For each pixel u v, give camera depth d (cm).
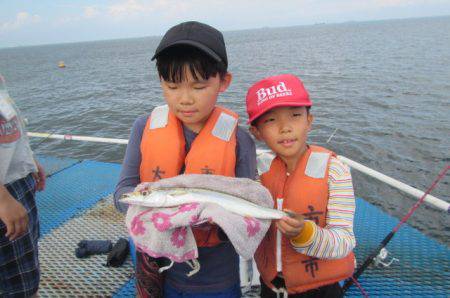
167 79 79
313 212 94
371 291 131
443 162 359
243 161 92
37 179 120
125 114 706
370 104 636
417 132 454
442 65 1116
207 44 77
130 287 135
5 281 99
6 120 95
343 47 2392
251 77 1166
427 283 135
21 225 90
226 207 78
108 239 168
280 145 89
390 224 176
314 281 95
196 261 78
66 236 171
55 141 501
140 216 76
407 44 2245
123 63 2500
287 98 85
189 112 81
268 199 84
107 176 239
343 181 93
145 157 92
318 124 518
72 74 1823
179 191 78
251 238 75
